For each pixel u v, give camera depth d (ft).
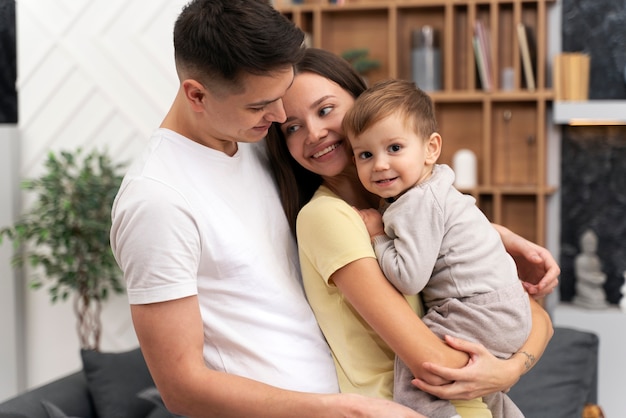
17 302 16.46
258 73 5.43
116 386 10.68
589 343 11.03
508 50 15.74
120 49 16.02
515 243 7.11
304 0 16.42
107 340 16.37
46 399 10.32
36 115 16.40
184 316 5.56
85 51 16.14
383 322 5.85
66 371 16.65
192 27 5.53
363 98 6.30
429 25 16.12
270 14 5.50
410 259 5.89
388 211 6.16
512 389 10.26
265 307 6.05
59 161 16.31
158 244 5.50
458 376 5.72
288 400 5.60
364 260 5.97
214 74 5.48
